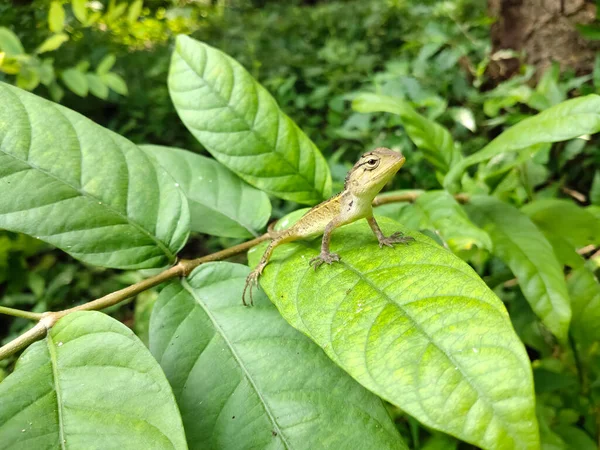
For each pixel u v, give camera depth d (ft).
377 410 0.27
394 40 1.87
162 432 0.24
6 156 0.33
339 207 0.39
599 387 0.57
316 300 0.28
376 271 0.29
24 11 1.12
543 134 0.37
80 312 0.29
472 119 0.86
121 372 0.26
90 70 1.43
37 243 0.90
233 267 0.35
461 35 1.09
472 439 0.20
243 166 0.42
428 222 0.43
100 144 0.36
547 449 0.52
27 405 0.25
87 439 0.24
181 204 0.36
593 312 0.48
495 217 0.47
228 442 0.27
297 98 1.44
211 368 0.30
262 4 2.88
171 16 2.22
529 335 0.62
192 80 0.44
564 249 0.49
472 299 0.25
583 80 0.68
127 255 0.34
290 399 0.28
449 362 0.23
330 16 2.18
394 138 1.01
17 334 0.97
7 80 0.96
